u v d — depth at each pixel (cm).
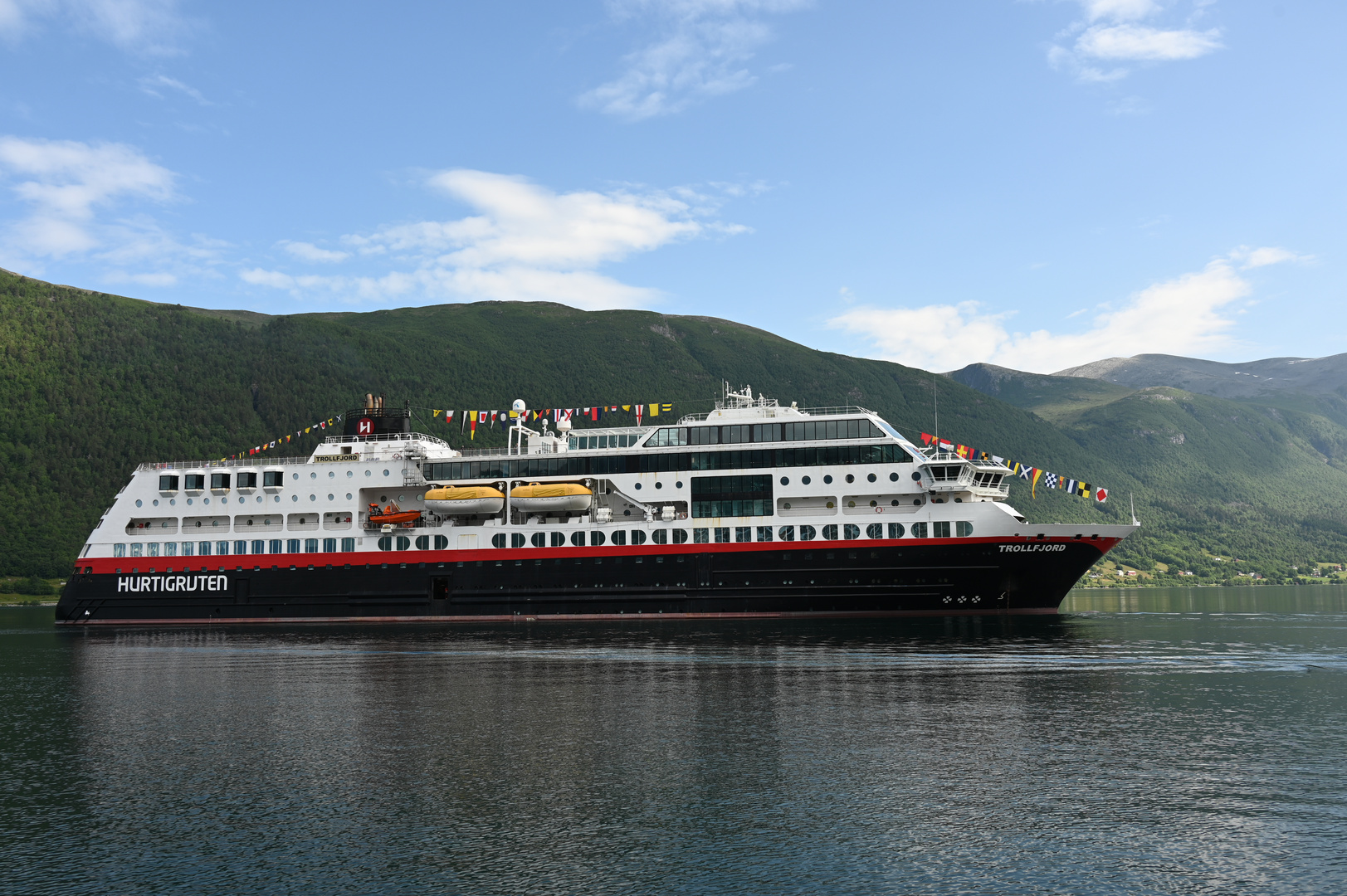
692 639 6488
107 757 3428
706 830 2569
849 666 5178
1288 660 5475
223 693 4722
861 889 2209
